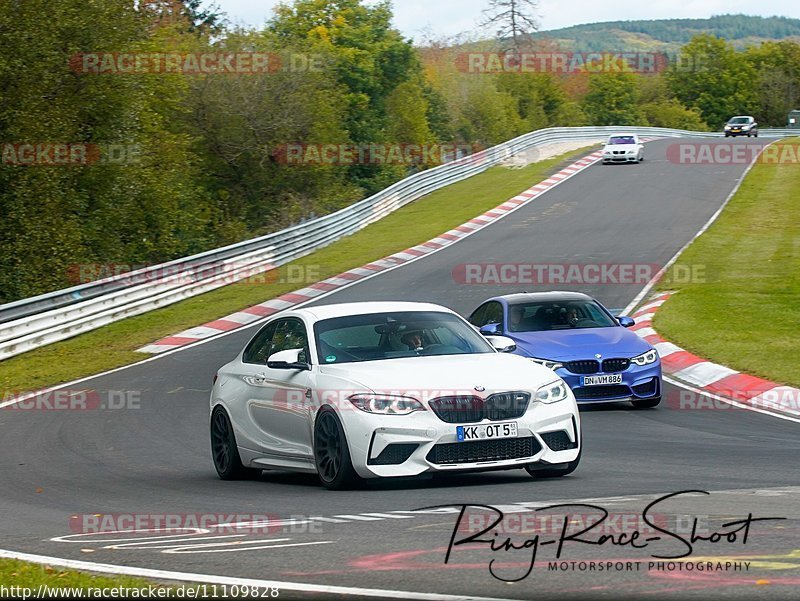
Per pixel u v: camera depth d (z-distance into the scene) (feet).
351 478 60.23
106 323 182.50
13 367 149.59
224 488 68.23
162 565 43.75
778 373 110.83
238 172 330.95
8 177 212.84
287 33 437.99
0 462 85.40
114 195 243.81
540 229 278.05
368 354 65.57
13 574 43.04
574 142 513.04
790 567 38.27
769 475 63.31
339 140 353.51
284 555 44.16
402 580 38.55
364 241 279.49
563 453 61.57
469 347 66.95
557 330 106.11
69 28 222.89
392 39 453.99
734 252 227.61
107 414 108.88
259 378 69.87
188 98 312.91
